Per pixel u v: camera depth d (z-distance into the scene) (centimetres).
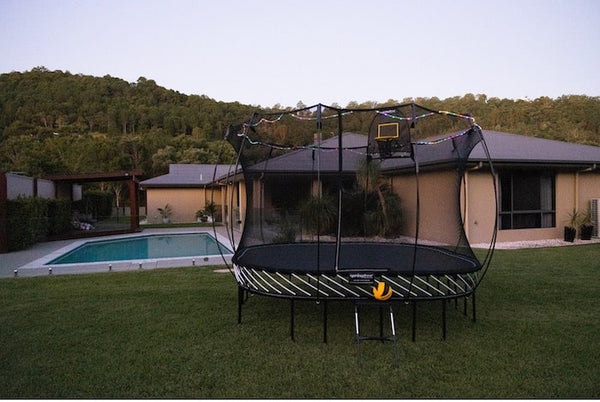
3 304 522
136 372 324
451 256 548
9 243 1082
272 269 436
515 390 291
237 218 1700
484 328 425
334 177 1014
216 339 397
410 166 968
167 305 515
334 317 471
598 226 1159
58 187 1628
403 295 410
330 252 595
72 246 1201
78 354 360
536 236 1147
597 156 1190
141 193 3002
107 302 529
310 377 314
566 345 374
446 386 298
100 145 3309
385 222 1039
